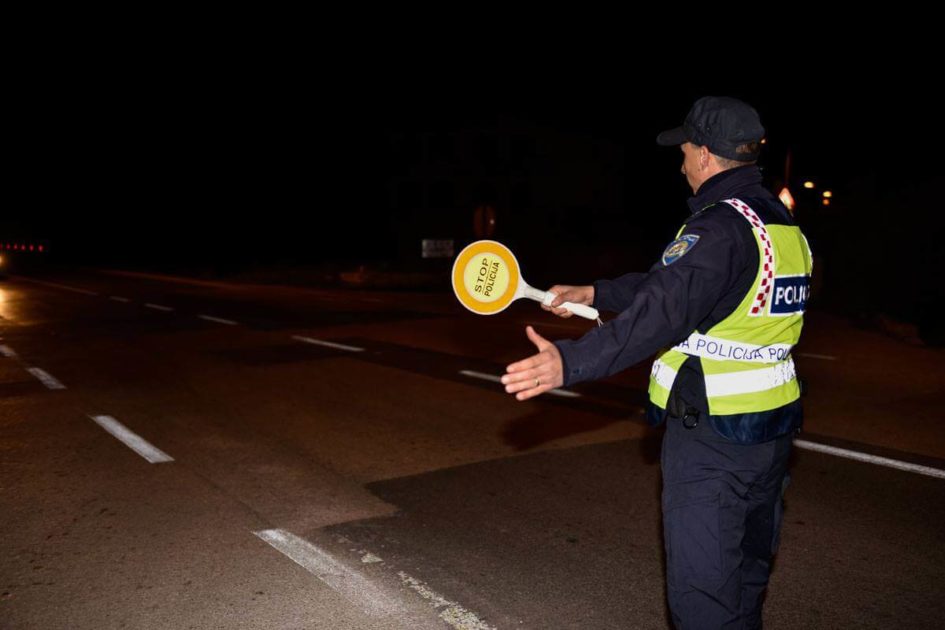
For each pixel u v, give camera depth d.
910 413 7.55
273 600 3.89
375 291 22.92
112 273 31.30
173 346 11.88
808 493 5.34
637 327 2.21
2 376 9.61
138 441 6.71
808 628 3.65
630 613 3.79
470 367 10.03
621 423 7.23
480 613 3.78
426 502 5.25
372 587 4.04
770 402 2.54
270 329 13.76
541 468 5.96
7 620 3.72
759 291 2.46
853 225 19.94
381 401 8.18
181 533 4.71
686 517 2.55
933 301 17.48
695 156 2.69
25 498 5.32
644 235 42.59
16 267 35.81
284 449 6.48
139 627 3.65
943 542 4.55
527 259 32.75
